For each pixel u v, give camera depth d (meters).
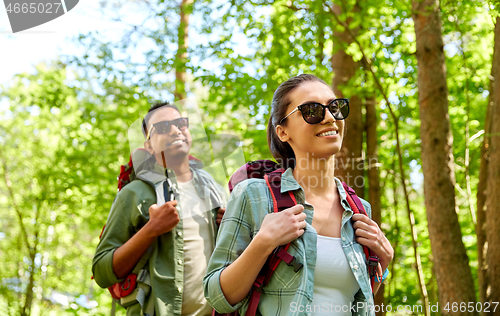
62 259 10.28
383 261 1.55
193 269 2.38
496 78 3.81
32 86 9.15
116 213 2.45
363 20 5.09
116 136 7.98
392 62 6.33
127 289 2.29
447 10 4.83
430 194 4.21
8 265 10.26
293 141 1.62
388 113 6.81
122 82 7.22
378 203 5.50
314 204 1.55
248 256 1.36
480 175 4.65
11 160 10.16
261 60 6.67
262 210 1.51
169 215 2.25
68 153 8.49
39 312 9.95
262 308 1.41
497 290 3.61
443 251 4.07
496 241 3.64
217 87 6.51
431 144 4.25
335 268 1.43
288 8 6.10
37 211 9.55
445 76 4.35
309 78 1.64
